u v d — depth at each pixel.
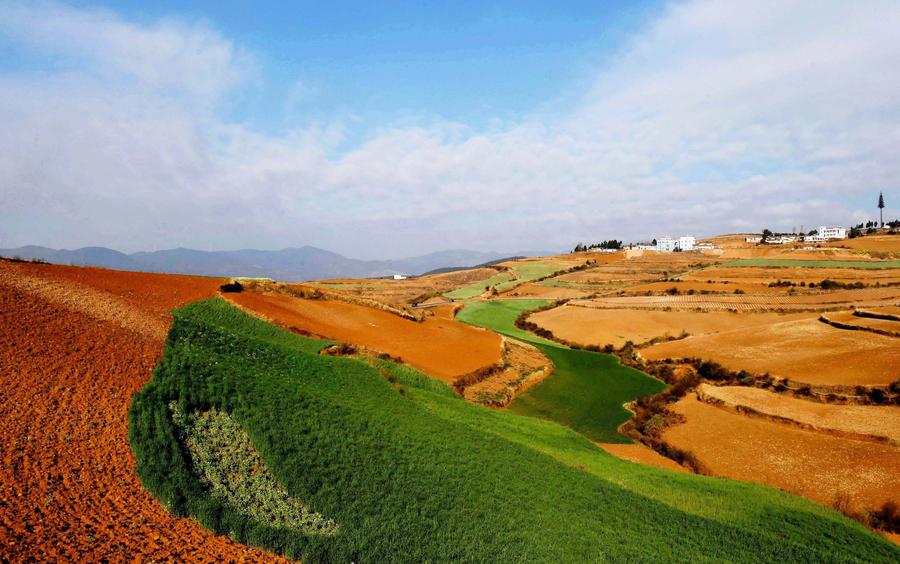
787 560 27.19
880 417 49.66
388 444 30.17
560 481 32.22
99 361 28.47
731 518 31.53
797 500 35.81
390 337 63.62
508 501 28.19
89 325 32.66
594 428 53.28
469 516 26.08
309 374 37.53
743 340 81.69
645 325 102.94
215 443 25.58
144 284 52.78
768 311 106.25
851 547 29.28
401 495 26.25
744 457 45.22
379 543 22.89
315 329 56.78
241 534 21.34
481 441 34.69
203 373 29.73
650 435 51.31
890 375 57.16
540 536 25.72
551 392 63.97
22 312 31.73
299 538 22.00
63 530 18.23
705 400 59.16
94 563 17.14
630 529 28.17
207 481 23.25
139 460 22.53
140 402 25.47
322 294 71.75
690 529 29.31
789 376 61.94
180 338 34.91
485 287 176.75
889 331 73.00
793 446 46.38
